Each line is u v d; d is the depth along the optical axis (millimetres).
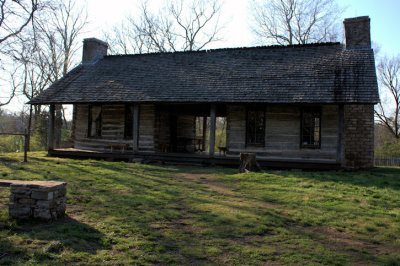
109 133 17672
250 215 6430
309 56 15711
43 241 4473
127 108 17531
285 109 14938
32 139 27438
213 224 5809
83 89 16859
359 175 11828
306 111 14797
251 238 5238
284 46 16891
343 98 12852
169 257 4293
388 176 11914
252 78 15164
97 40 20094
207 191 8797
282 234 5480
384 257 4719
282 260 4418
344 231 5836
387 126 37406
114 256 4207
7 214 5398
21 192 5293
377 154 28781
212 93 14719
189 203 7305
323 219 6406
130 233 5090
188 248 4664
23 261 3869
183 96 14859
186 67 17219
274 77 14891
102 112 17875
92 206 6559
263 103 13688
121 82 16891
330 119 14367
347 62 14523
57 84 17750
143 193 8109
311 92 13523
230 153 15477
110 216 5922
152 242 4793
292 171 12984
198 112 19250
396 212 6980
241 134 15414
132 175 10938
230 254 4547
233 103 14219
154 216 6086
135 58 19203
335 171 13156
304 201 7746
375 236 5602
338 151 13266
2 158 13680
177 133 20031
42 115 29547
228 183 10148
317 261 4449
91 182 9172
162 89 15680
